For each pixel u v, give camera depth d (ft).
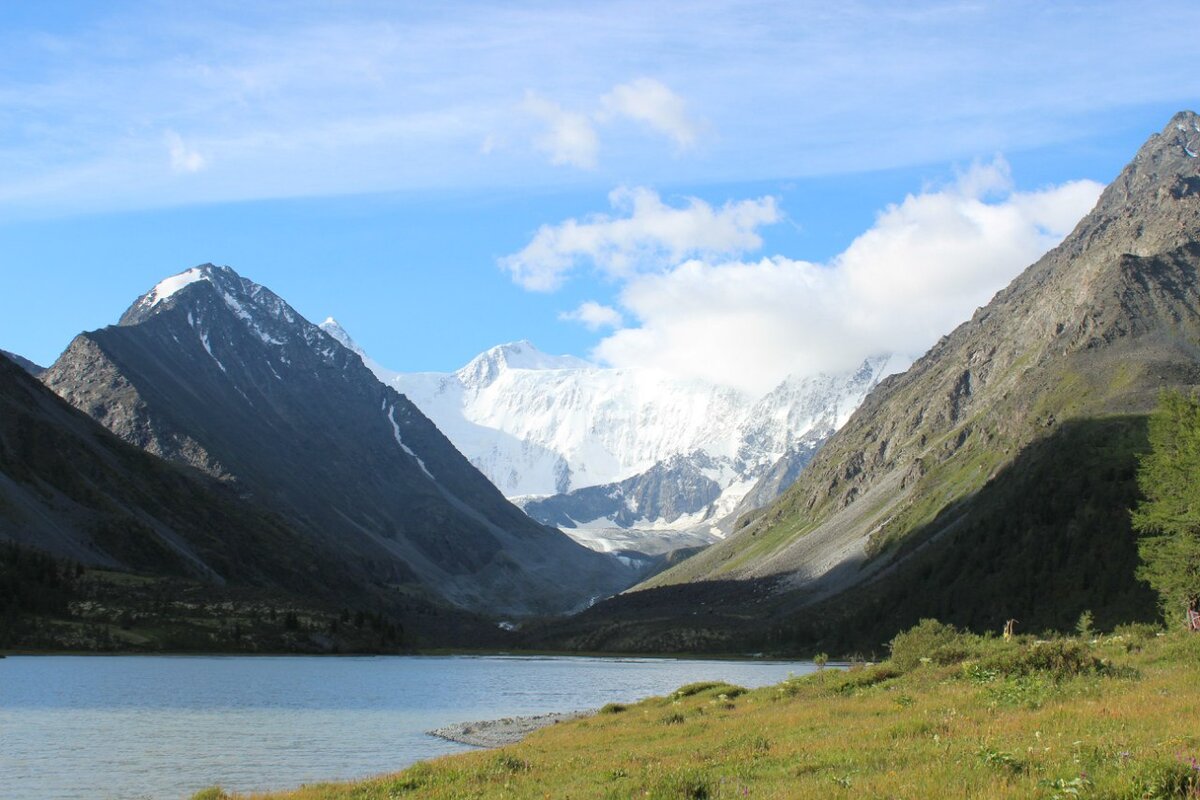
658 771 125.49
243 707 383.24
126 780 223.30
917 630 268.00
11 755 256.32
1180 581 290.56
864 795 90.43
